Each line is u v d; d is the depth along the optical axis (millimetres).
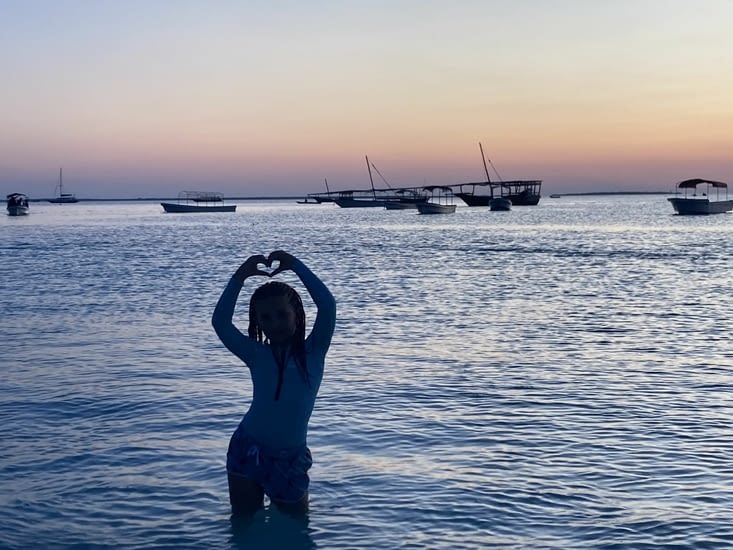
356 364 12320
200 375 11359
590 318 18031
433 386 10609
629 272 31953
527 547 5312
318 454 7523
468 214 153375
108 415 9047
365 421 8758
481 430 8352
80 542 5477
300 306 5473
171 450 7652
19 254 45406
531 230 82875
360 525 5738
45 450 7680
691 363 12312
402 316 18500
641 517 5832
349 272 32719
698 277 29344
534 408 9328
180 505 6168
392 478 6785
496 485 6582
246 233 81500
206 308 19969
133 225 111375
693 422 8625
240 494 5609
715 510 5961
